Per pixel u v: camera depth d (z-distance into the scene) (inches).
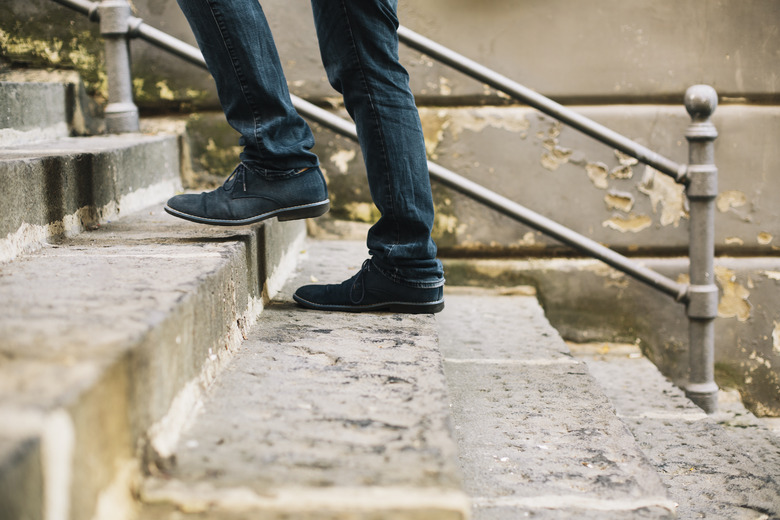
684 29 121.2
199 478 37.4
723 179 124.5
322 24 62.4
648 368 117.5
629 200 125.1
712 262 109.7
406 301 70.9
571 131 124.1
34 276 53.1
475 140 125.0
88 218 77.9
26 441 25.5
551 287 127.6
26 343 36.0
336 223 128.9
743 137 123.4
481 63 123.1
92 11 114.7
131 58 123.8
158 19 122.9
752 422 111.5
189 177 125.3
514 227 127.0
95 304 44.2
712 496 69.4
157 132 121.9
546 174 125.3
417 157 65.2
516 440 65.6
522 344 97.7
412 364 56.8
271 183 67.3
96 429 31.2
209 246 65.1
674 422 90.8
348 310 73.1
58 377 31.1
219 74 64.9
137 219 84.9
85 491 30.1
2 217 58.5
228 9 62.3
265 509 34.4
